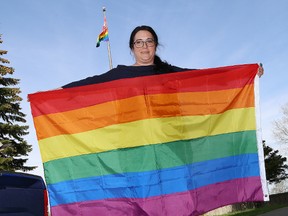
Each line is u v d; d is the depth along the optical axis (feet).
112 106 14.85
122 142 14.51
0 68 71.36
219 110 15.29
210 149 14.78
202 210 13.97
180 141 14.60
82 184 14.30
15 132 68.54
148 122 14.62
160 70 15.65
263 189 14.71
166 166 14.24
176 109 14.93
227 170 14.69
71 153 14.62
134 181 14.08
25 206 14.23
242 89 15.64
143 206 13.78
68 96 15.10
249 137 15.25
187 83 15.30
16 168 67.92
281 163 124.06
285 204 91.91
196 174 14.34
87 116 14.85
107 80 15.43
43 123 14.97
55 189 14.37
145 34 15.37
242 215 72.28
